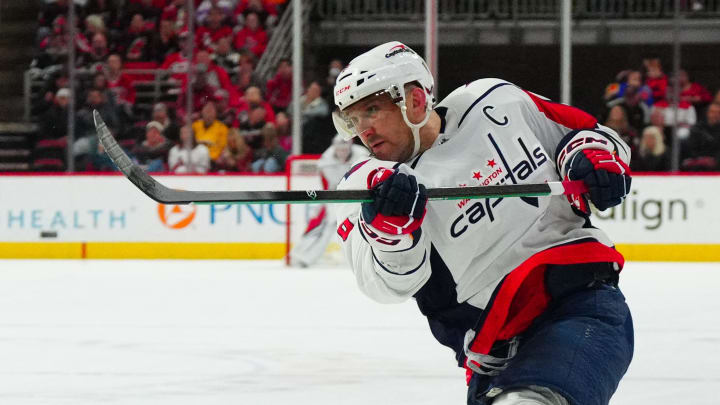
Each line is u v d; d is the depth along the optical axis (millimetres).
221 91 21922
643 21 23594
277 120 21172
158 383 7844
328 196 3838
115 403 7121
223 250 19562
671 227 19094
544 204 4281
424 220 4121
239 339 9969
